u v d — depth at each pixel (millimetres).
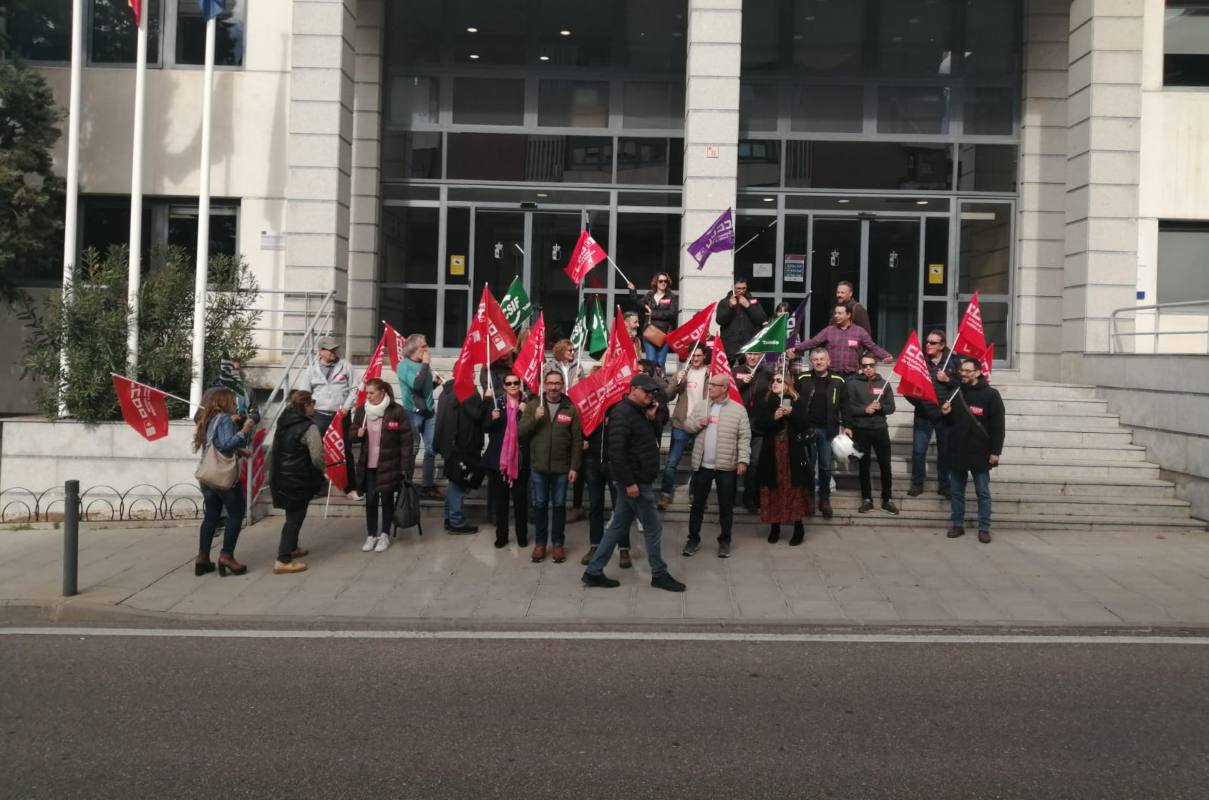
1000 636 8734
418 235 19234
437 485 13352
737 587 10172
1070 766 5895
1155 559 11375
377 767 5844
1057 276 18906
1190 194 17516
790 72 19234
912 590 10078
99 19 18109
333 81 16547
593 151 19266
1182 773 5809
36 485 13492
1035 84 18938
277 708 6816
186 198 18266
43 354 13938
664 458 13781
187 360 13945
